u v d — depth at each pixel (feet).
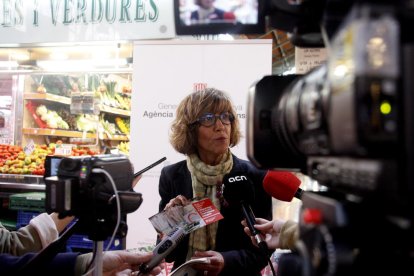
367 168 1.58
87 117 12.91
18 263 3.66
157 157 8.82
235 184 4.73
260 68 8.63
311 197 2.20
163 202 5.69
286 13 2.35
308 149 2.10
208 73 8.75
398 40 1.49
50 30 9.75
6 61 11.43
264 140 2.76
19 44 9.91
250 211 4.59
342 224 1.77
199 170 5.37
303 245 1.99
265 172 5.34
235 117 5.60
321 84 1.88
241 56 8.68
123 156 3.86
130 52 10.46
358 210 1.81
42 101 12.64
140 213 8.74
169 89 8.85
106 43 9.62
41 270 3.63
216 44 8.75
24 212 9.27
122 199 3.45
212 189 5.35
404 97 1.47
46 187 3.28
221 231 5.20
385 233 1.72
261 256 5.09
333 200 1.96
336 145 1.63
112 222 3.39
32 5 9.77
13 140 12.08
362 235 1.74
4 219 10.09
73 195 3.27
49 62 11.23
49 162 4.82
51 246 3.52
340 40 1.66
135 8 9.35
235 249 5.20
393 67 1.46
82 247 8.84
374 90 1.47
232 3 2.43
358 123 1.44
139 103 8.92
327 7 2.06
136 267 4.05
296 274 2.47
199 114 5.34
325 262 1.75
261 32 2.43
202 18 2.46
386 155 1.50
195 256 4.81
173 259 5.30
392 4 1.50
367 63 1.45
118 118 14.17
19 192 10.33
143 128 8.89
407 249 1.67
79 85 12.60
